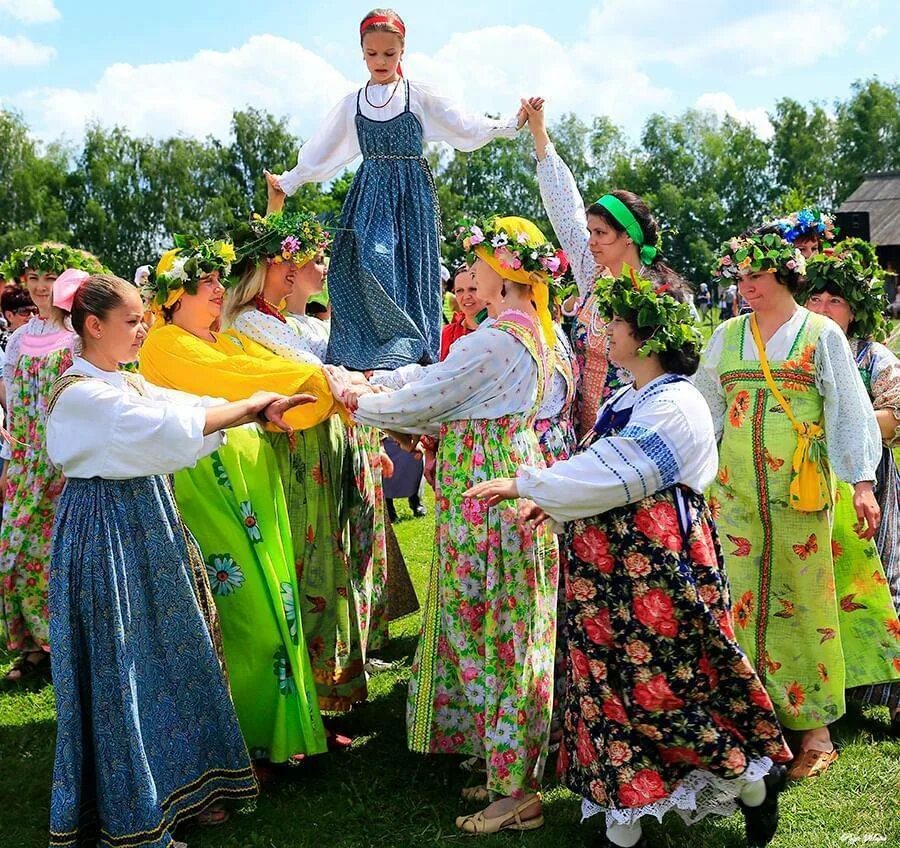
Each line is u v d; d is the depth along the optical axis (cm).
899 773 400
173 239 402
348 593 427
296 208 442
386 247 460
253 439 393
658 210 6644
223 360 399
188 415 335
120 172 5981
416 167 476
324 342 470
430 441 416
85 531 333
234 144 6100
